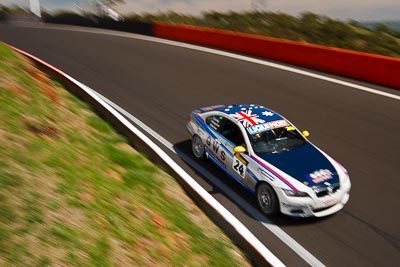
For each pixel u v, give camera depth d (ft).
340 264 20.01
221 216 21.50
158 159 26.81
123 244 15.92
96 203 17.74
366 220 23.49
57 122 26.71
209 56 65.67
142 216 18.99
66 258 13.52
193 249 18.56
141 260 15.57
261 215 23.99
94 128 30.19
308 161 24.86
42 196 16.15
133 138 29.50
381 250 20.99
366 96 44.93
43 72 39.75
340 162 30.91
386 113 40.16
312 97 45.24
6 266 12.08
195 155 31.22
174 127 36.91
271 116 28.55
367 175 28.86
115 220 17.21
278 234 22.21
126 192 20.72
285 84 50.03
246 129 26.81
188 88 48.75
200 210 23.26
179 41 80.33
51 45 73.67
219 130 28.71
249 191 25.49
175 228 19.61
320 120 38.96
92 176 20.42
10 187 15.69
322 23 83.87
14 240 13.21
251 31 91.35
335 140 34.71
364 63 49.78
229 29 96.58
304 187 22.63
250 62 61.11
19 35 85.92
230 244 20.44
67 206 16.34
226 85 49.98
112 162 24.81
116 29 100.63
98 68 57.31
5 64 32.63
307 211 22.53
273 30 88.69
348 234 22.21
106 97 44.70
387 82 47.75
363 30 79.00
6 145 19.04
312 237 21.97
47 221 14.80
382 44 72.02
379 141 34.30
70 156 21.79
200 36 76.13
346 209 24.57
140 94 46.14
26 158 18.62
